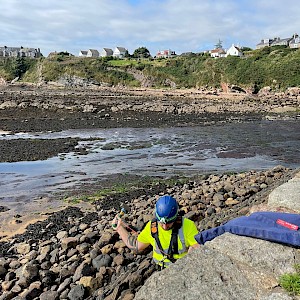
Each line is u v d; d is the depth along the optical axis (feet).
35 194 56.80
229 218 29.99
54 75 347.15
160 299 13.74
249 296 13.44
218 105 190.60
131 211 44.24
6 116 151.33
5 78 382.42
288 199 23.56
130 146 96.43
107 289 22.72
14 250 34.71
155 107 176.65
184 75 319.47
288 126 136.46
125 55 448.65
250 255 15.44
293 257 15.29
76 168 73.00
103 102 192.75
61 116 154.92
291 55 278.67
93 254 27.45
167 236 16.07
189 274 14.60
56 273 26.58
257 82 268.21
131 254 26.86
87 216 44.29
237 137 112.57
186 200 41.39
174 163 77.61
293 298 13.05
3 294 25.00
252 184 47.60
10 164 76.28
